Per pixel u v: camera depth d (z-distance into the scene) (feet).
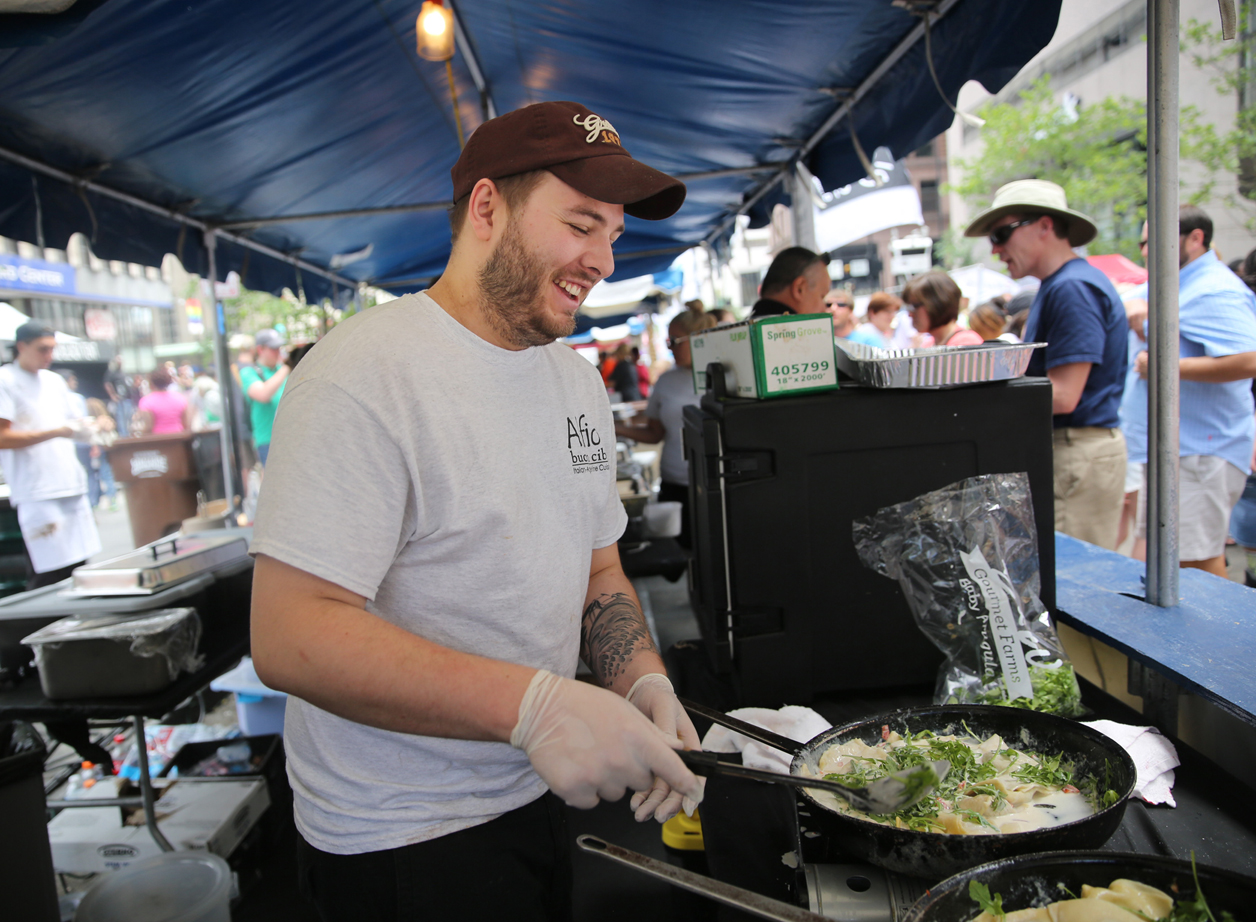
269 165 12.09
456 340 2.97
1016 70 7.36
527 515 3.09
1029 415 4.41
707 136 13.20
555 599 3.22
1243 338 8.30
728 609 4.48
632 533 9.48
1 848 4.83
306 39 8.70
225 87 9.18
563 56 10.54
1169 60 4.36
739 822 3.53
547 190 2.81
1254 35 32.32
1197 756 3.71
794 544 4.42
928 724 3.52
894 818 2.88
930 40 8.18
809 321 4.31
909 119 9.64
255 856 7.64
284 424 2.70
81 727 6.47
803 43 9.26
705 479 4.48
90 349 34.73
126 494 16.90
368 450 2.68
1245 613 4.71
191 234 13.99
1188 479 9.09
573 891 4.71
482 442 2.95
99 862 6.95
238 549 7.68
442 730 2.61
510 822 3.27
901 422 4.36
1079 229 7.91
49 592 6.99
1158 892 2.25
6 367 12.37
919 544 4.23
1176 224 4.58
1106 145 43.65
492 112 12.55
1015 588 4.22
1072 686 4.01
